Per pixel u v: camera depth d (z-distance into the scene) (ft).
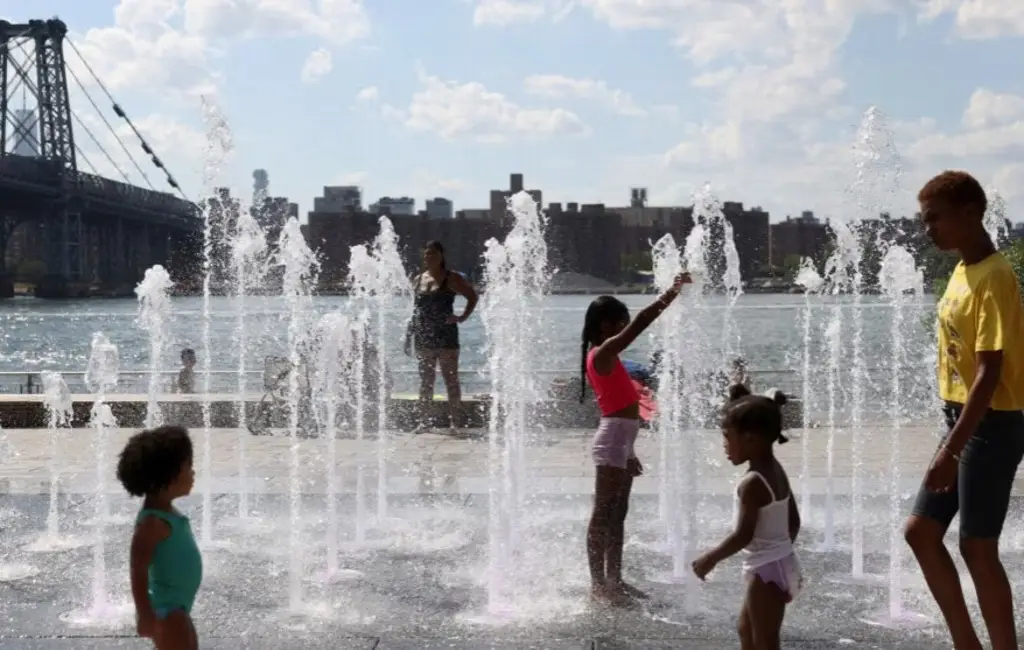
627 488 18.80
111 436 39.81
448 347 42.01
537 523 25.04
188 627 12.41
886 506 27.20
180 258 303.68
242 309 41.37
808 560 21.79
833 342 38.73
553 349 99.66
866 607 18.37
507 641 16.58
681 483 25.91
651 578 20.35
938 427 41.70
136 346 158.71
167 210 296.92
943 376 14.83
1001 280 13.82
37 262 366.84
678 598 18.88
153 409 43.19
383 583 20.12
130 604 18.76
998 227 26.55
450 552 22.54
